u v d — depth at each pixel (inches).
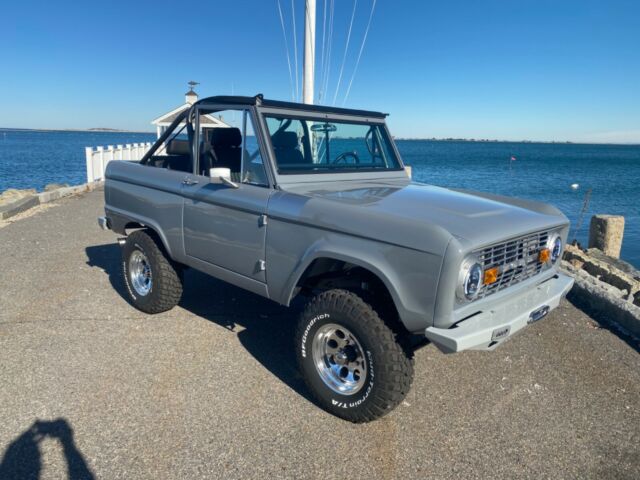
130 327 180.2
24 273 237.9
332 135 169.8
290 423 125.8
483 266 115.3
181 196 169.8
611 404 140.6
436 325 109.9
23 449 112.1
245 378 147.1
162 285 182.5
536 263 138.0
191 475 106.0
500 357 167.3
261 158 146.6
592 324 196.1
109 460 109.5
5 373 144.6
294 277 134.2
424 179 1492.4
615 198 1068.5
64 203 453.4
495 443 121.5
